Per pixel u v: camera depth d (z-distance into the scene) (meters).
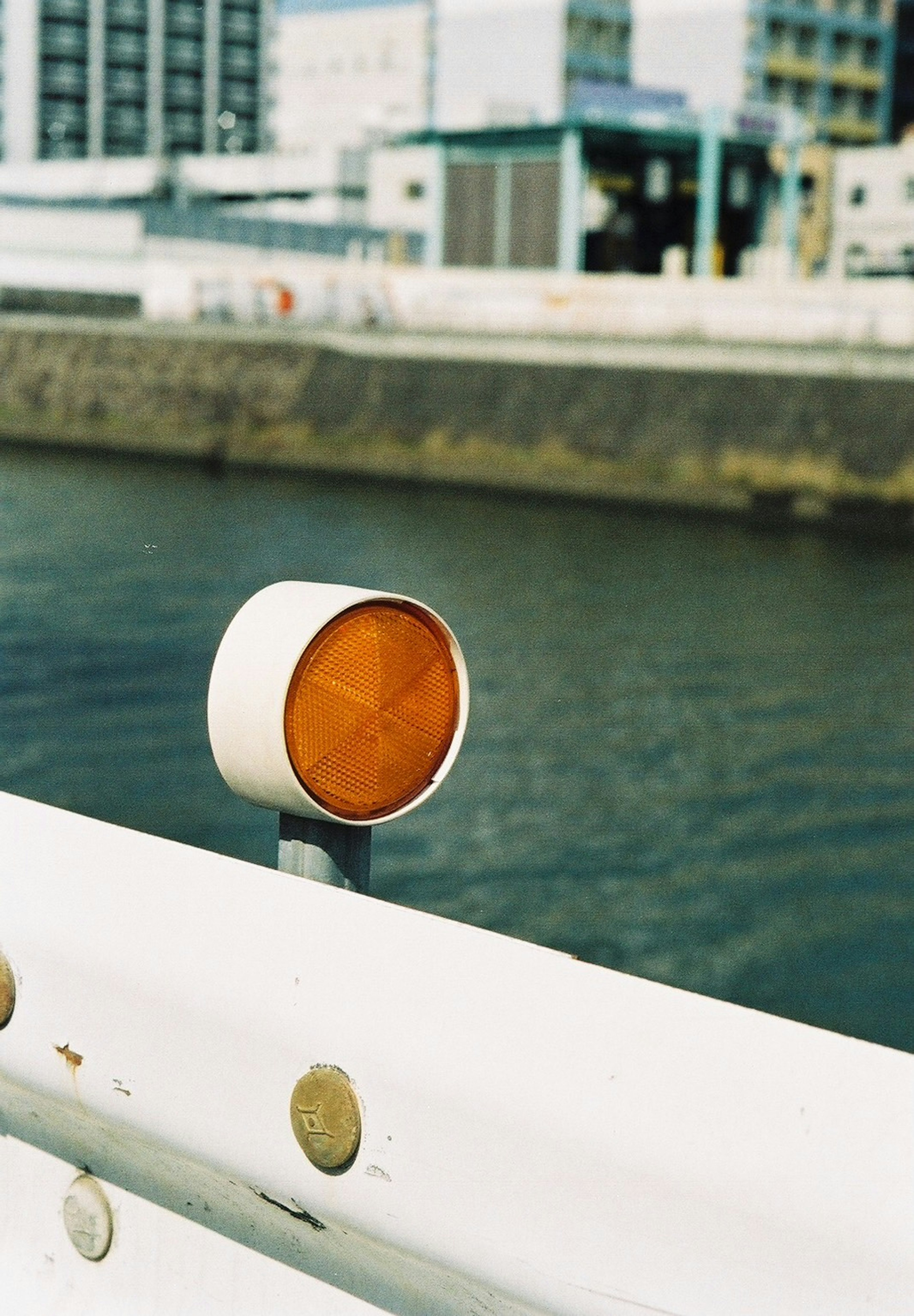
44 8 111.38
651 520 49.66
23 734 18.14
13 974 1.88
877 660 25.73
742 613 30.36
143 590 29.47
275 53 107.38
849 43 91.88
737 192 75.00
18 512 43.88
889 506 48.44
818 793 17.47
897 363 50.12
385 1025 1.51
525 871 14.38
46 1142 1.91
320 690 1.67
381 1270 1.57
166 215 77.50
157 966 1.71
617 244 73.44
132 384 69.44
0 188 100.38
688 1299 1.31
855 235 78.88
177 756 17.34
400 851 14.91
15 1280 1.94
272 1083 1.61
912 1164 1.18
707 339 54.38
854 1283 1.21
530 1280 1.41
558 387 57.66
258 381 66.25
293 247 81.38
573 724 20.61
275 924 1.61
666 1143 1.31
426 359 61.81
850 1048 1.23
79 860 1.81
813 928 12.98
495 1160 1.43
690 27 89.69
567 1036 1.39
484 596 31.70
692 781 17.86
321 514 47.09
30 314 77.75
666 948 12.43
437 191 73.56
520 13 91.12
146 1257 1.80
